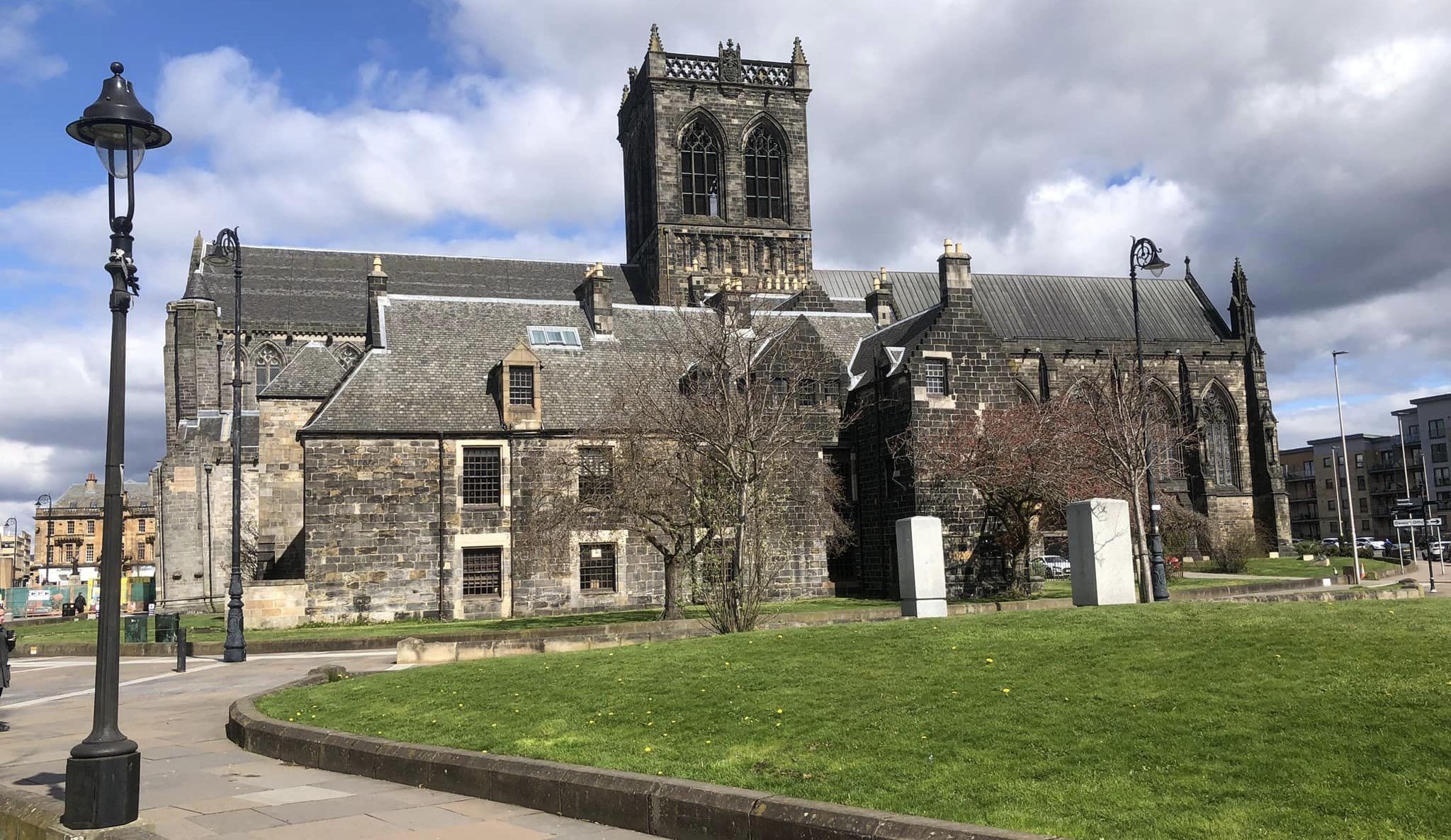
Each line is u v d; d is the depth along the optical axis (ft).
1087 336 331.36
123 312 45.85
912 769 42.34
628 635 109.40
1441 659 49.83
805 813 37.40
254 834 42.80
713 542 120.26
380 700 70.49
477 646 105.09
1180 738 42.37
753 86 312.29
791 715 52.95
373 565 172.45
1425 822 32.19
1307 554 317.22
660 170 304.30
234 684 101.60
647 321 209.67
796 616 121.70
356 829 43.47
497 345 195.00
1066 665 56.90
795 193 314.55
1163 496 230.07
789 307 229.86
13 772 58.80
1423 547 394.73
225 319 274.98
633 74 335.88
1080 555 101.40
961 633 70.23
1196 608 74.64
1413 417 586.45
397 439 175.94
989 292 336.08
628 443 153.17
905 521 111.04
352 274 293.64
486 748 54.08
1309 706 44.52
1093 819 34.83
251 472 249.34
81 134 46.26
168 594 244.63
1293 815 33.55
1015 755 42.73
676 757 48.37
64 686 105.29
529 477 178.70
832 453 194.29
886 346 193.77
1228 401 333.83
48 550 613.93
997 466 161.48
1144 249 156.15
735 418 124.77
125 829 41.47
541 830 43.09
